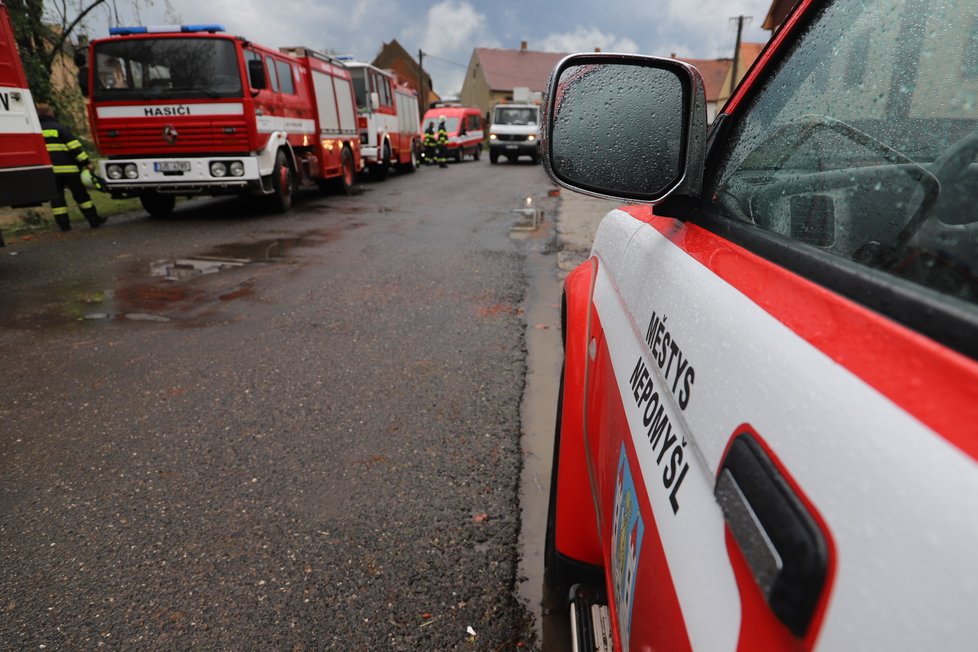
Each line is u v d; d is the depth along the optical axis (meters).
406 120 20.72
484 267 6.71
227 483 2.65
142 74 9.44
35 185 6.85
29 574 2.13
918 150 0.95
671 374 0.96
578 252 7.45
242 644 1.84
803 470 0.54
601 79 1.28
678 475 0.83
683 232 1.33
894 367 0.51
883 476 0.46
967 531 0.39
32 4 12.66
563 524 1.71
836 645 0.45
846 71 1.11
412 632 1.88
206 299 5.46
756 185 1.20
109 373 3.83
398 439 3.01
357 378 3.73
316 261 6.97
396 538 2.30
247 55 9.66
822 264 0.74
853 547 0.46
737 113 1.37
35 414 3.30
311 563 2.17
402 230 9.12
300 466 2.78
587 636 1.42
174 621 1.92
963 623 0.37
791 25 1.29
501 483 2.65
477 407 3.35
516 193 14.32
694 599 0.69
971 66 0.95
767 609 0.55
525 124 26.56
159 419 3.23
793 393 0.60
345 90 14.53
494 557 2.20
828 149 1.06
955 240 0.79
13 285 5.97
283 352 4.17
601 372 1.56
